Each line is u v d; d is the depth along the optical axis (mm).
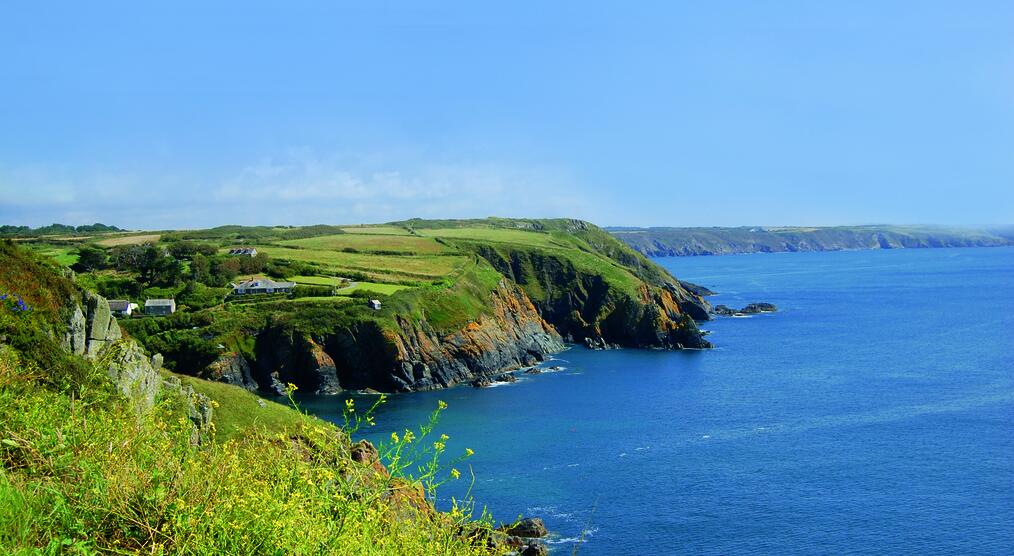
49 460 10156
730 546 49781
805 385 102625
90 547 8188
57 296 35312
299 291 133750
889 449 70500
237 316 121062
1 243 35625
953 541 49812
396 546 10969
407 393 113938
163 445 10508
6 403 12555
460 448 74875
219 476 9672
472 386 117500
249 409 51188
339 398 110625
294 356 117188
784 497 58406
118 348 37281
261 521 9250
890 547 49219
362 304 124938
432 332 127625
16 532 8430
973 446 70625
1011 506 55438
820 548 49188
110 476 9422
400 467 12094
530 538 50250
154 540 8711
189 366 112938
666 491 60375
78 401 13703
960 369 110375
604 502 58094
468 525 13391
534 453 72500
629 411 90750
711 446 73500
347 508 10258
